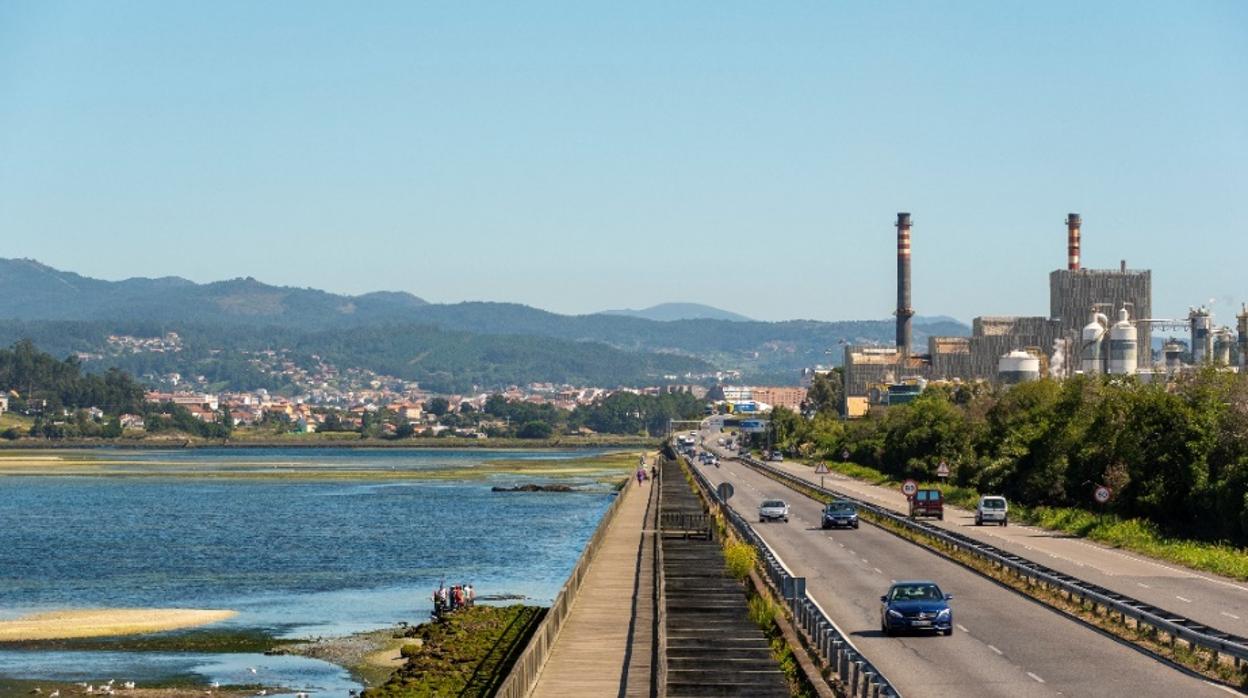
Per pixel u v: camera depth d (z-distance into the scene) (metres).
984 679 44.03
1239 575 75.31
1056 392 170.12
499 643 72.12
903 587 55.06
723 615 61.88
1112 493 115.12
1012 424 167.00
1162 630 50.41
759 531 109.12
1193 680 43.88
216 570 115.44
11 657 73.44
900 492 176.25
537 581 107.25
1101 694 41.31
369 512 185.88
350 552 130.62
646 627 60.06
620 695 44.59
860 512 132.25
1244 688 42.34
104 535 149.50
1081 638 53.22
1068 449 132.38
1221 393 108.31
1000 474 146.62
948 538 89.75
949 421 196.62
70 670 69.75
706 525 108.62
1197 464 102.12
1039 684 43.06
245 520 171.25
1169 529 103.00
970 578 74.56
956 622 57.78
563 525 163.25
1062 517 116.06
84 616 87.75
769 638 54.78
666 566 83.94
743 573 77.19
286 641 78.38
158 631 82.00
